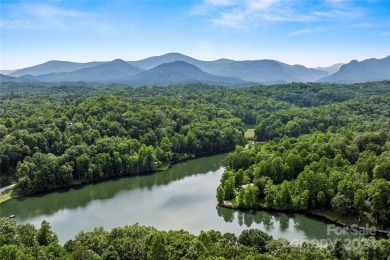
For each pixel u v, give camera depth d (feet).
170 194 562.25
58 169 597.52
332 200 433.48
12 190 577.43
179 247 290.97
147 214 480.64
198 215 474.08
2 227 311.68
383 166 467.11
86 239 314.55
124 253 287.48
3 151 608.19
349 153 589.32
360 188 436.76
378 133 632.79
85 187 604.90
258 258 253.85
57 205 528.22
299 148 628.69
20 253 260.01
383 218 398.42
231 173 547.90
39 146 655.35
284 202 461.78
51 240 323.98
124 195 563.89
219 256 264.72
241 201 477.77
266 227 434.30
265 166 545.44
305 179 477.36
